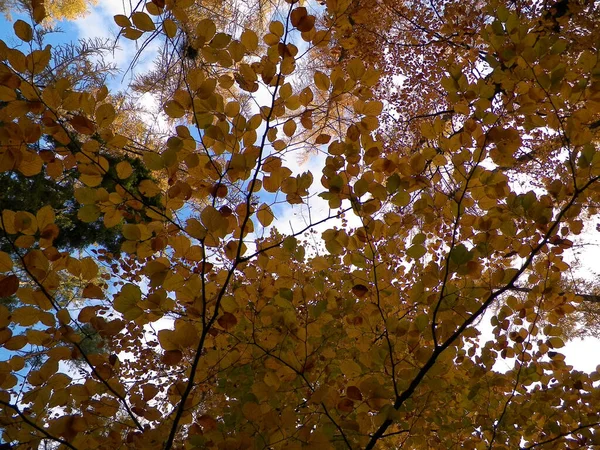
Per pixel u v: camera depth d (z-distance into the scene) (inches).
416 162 86.4
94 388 81.0
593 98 80.6
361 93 79.8
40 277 70.9
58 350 76.3
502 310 102.3
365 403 86.1
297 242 81.4
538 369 108.6
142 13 67.9
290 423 76.4
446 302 90.8
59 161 76.9
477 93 83.4
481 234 94.6
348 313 106.2
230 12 140.5
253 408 77.6
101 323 77.5
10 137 69.3
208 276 102.3
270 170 80.0
